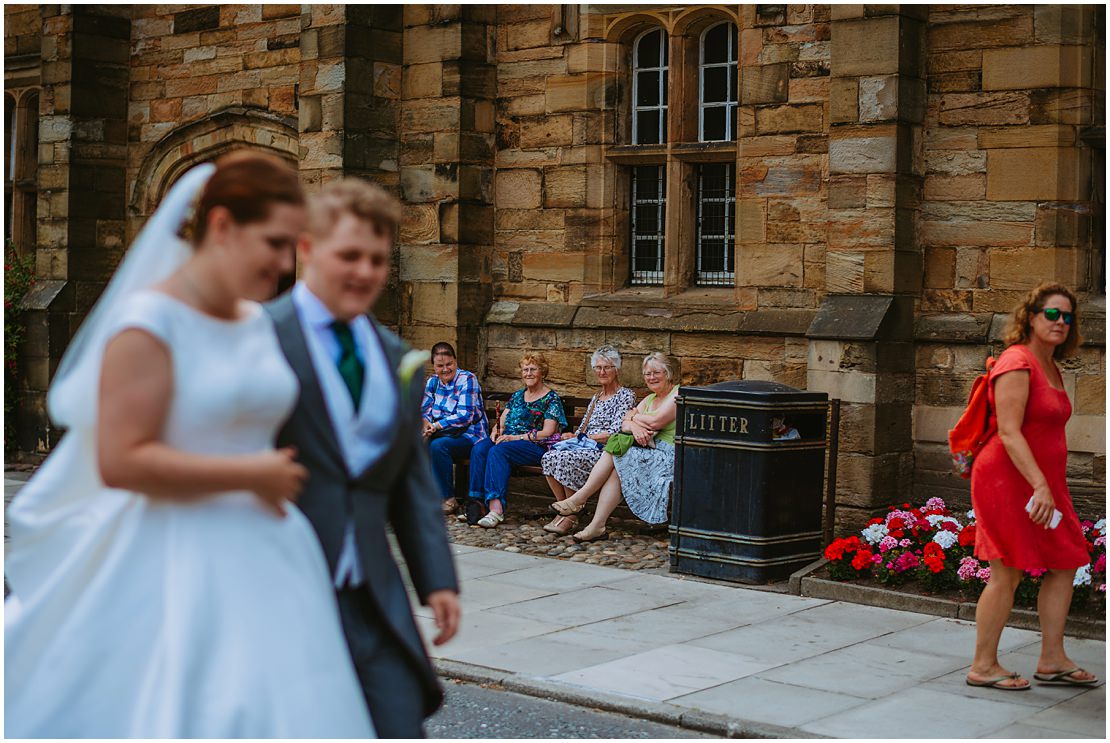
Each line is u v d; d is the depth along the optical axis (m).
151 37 13.48
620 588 7.66
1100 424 8.27
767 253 9.73
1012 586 5.59
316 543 2.99
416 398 3.24
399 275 11.39
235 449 2.82
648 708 5.33
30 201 14.65
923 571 7.18
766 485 7.69
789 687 5.63
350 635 3.06
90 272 13.40
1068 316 5.46
